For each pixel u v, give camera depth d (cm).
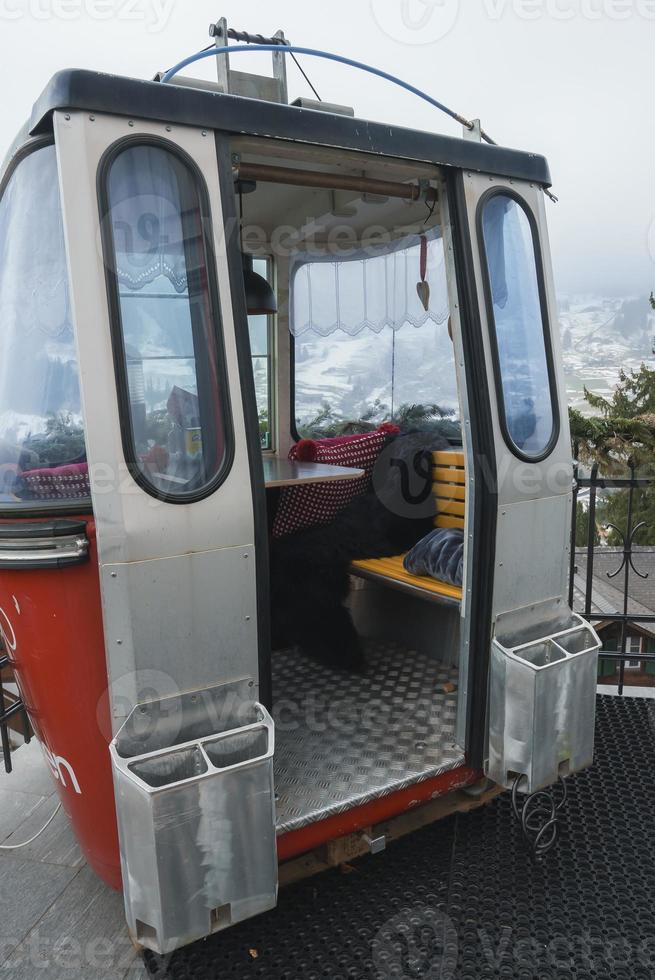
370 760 227
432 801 247
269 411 381
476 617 222
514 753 215
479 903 203
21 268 180
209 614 175
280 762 226
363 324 343
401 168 206
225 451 176
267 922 198
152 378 168
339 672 300
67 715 178
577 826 239
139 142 162
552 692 213
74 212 156
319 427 374
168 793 153
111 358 160
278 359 371
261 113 176
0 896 217
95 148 157
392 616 332
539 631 239
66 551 165
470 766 230
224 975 181
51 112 157
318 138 183
